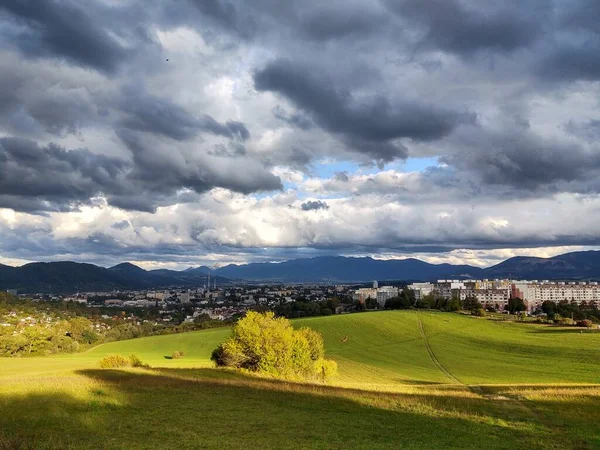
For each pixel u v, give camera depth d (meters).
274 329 67.94
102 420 30.39
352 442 28.20
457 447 28.05
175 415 33.00
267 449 25.70
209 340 142.12
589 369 100.31
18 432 26.36
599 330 156.12
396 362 114.00
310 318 174.12
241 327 67.81
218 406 36.97
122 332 190.50
